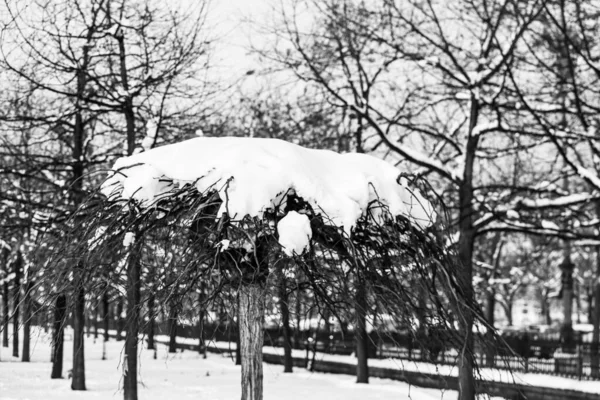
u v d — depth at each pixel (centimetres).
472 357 692
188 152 646
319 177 641
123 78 1582
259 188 592
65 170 1709
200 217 594
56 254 687
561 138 1387
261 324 650
